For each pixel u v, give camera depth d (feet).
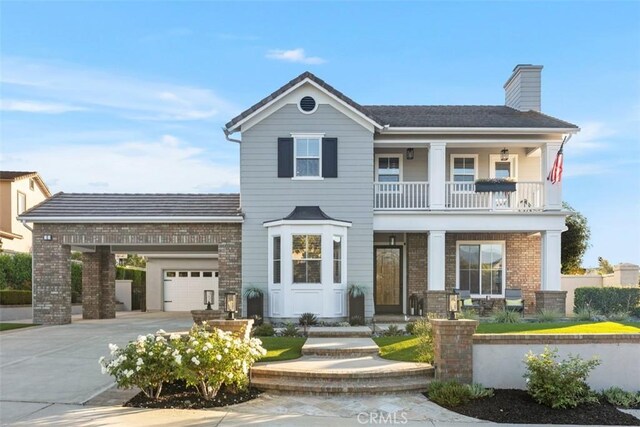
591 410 27.86
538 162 65.92
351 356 36.91
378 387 29.94
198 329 30.99
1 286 79.82
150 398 28.71
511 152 65.87
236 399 28.99
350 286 55.72
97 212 58.39
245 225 57.67
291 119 58.54
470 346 30.86
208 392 28.73
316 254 54.49
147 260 98.63
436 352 31.89
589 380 31.37
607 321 50.08
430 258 58.44
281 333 46.75
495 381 31.22
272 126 58.49
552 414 27.20
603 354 31.55
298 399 29.27
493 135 59.77
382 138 59.93
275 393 30.30
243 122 57.93
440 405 28.35
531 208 58.85
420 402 28.86
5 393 29.66
